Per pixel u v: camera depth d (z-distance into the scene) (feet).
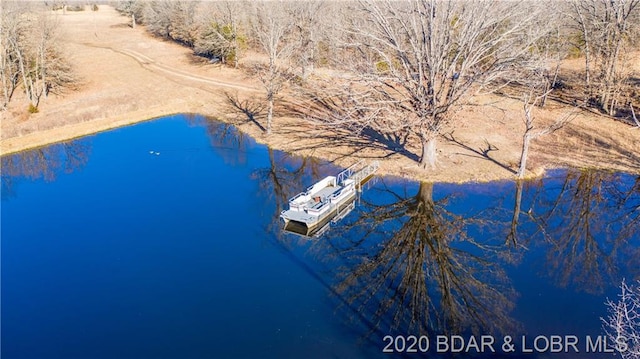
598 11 167.43
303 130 144.36
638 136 128.36
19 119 151.12
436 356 64.13
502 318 71.51
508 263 86.12
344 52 162.50
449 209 103.71
